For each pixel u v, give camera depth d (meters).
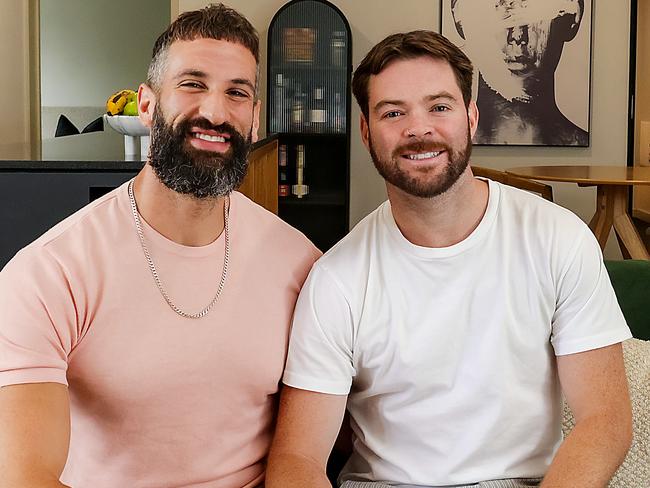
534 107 6.36
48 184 2.75
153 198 1.64
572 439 1.67
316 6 6.05
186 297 1.64
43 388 1.48
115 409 1.60
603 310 1.71
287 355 1.76
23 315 1.50
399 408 1.75
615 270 2.15
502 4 6.29
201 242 1.67
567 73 6.32
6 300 1.52
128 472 1.63
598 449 1.64
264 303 1.73
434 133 1.68
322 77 6.09
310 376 1.72
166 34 1.65
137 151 3.35
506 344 1.70
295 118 6.12
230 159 1.63
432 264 1.71
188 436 1.65
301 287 1.81
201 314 1.64
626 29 6.28
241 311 1.69
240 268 1.72
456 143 1.70
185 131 1.60
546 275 1.71
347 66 6.05
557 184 6.45
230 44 1.63
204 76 1.61
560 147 6.40
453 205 1.70
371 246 1.77
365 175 6.46
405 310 1.72
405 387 1.73
